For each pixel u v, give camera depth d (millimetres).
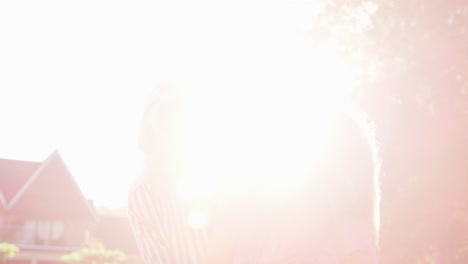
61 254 49688
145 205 1161
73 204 51781
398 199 18891
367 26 20984
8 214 49969
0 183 51812
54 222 51031
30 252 48844
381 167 1173
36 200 51000
